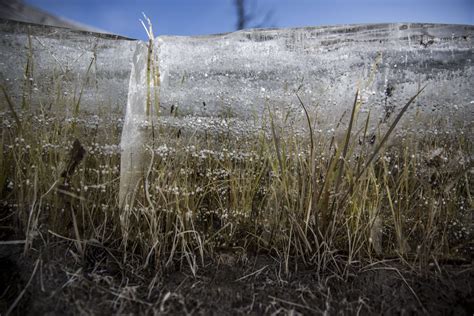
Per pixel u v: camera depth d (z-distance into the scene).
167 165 1.58
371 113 1.69
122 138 1.63
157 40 1.75
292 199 1.54
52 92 1.68
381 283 1.47
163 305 1.32
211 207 1.71
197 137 1.68
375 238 1.59
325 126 1.66
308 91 1.74
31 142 1.57
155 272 1.47
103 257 1.52
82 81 1.75
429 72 1.75
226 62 1.82
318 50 1.83
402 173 1.66
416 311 1.36
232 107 1.75
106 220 1.61
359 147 1.62
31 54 1.64
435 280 1.48
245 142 1.70
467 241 1.63
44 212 1.56
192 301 1.36
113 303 1.31
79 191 1.54
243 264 1.54
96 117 1.71
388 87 1.74
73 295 1.31
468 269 1.51
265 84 1.78
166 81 1.75
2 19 1.78
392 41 1.81
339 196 1.53
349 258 1.51
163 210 1.56
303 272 1.51
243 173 1.65
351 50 1.81
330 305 1.37
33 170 1.58
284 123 1.63
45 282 1.35
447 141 1.71
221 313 1.32
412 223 1.66
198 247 1.56
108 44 1.85
